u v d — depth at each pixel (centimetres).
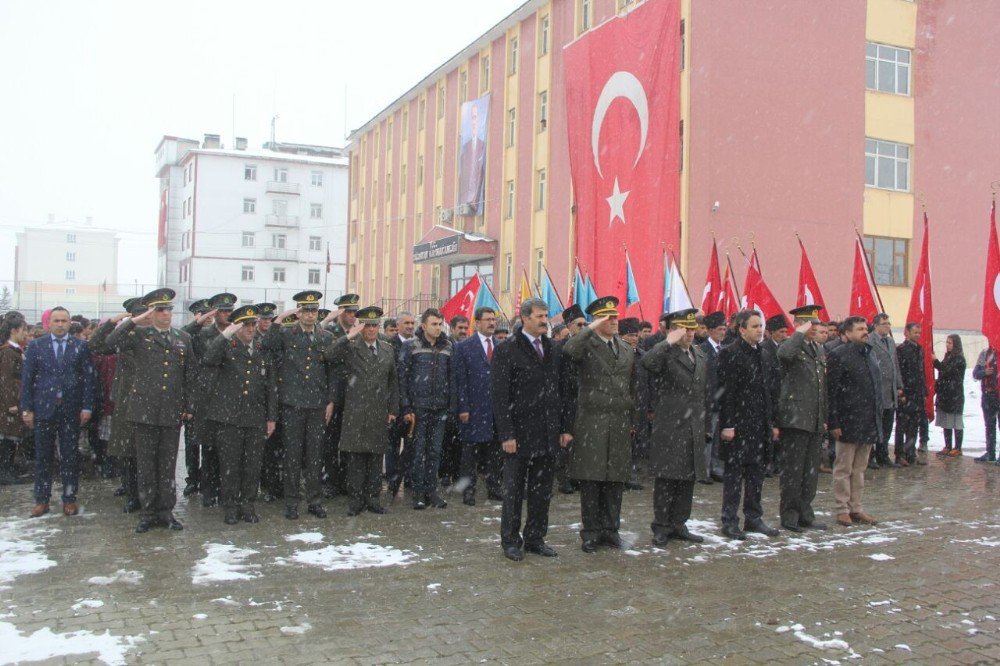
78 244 10338
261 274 6931
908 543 754
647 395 1071
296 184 6981
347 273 5231
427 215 4053
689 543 753
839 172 2495
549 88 3006
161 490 784
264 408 835
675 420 745
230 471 815
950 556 709
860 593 605
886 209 2605
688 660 480
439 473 1049
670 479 743
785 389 802
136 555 688
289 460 848
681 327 750
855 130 2536
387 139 4612
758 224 2333
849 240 2505
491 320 941
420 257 3644
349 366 862
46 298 6153
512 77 3291
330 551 709
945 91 2725
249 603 568
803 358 804
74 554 688
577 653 488
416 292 4134
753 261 1345
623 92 2252
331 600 577
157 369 777
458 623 534
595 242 2366
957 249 2753
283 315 878
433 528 804
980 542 758
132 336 777
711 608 569
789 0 2408
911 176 2661
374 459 881
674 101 2092
